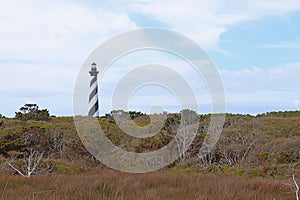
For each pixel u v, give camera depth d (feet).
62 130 73.00
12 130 69.05
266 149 65.72
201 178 44.24
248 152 65.36
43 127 73.72
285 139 69.92
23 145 63.16
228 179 44.45
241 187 37.70
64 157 60.70
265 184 39.22
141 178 42.22
